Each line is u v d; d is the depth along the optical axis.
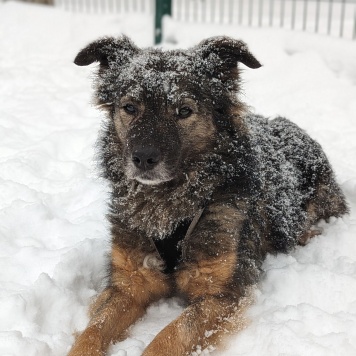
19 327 0.81
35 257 0.97
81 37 2.41
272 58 1.92
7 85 1.88
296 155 1.12
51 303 0.88
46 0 2.93
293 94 1.71
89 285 0.96
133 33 2.36
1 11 2.75
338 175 1.31
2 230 1.05
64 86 1.90
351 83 1.74
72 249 0.97
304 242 1.09
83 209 1.14
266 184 1.01
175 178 0.90
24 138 1.46
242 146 0.92
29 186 1.22
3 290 0.88
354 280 0.90
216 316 0.84
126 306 0.87
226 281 0.87
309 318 0.82
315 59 1.85
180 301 0.93
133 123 0.86
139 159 0.84
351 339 0.79
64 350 0.80
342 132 1.51
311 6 2.71
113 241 0.91
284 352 0.77
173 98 0.86
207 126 0.89
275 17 2.53
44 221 1.08
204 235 0.88
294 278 0.92
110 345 0.83
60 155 1.39
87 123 1.56
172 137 0.86
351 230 1.06
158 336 0.80
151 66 0.88
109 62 0.97
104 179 1.01
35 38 2.45
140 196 0.91
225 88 0.92
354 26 1.98
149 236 0.89
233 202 0.90
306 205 1.13
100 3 3.01
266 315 0.85
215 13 2.69
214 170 0.90
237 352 0.81
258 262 0.96
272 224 1.03
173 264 0.89
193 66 0.89
